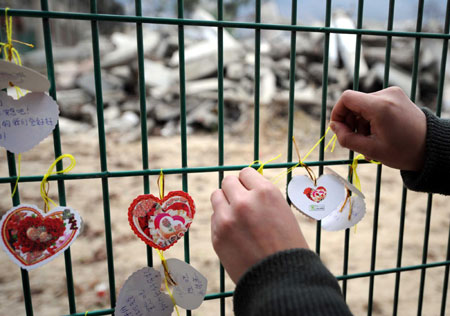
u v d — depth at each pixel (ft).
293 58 3.18
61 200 2.82
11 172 2.68
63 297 7.85
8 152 2.66
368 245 10.63
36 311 7.38
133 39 32.91
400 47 29.45
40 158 17.66
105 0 46.62
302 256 2.10
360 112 3.05
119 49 30.12
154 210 2.85
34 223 2.63
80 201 13.07
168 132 22.71
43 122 2.58
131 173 2.93
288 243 2.23
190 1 52.16
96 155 18.51
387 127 2.94
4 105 2.48
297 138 21.65
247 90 25.73
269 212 2.31
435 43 29.66
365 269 9.40
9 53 2.56
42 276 8.57
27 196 13.34
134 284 2.91
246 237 2.27
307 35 29.43
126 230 11.00
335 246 10.55
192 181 15.43
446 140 2.93
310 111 24.04
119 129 22.72
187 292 3.01
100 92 2.77
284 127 22.54
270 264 2.07
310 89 26.08
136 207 2.80
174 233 2.90
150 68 28.35
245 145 20.77
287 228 2.28
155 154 18.95
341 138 3.23
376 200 3.72
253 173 2.62
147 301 2.94
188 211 2.94
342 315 1.87
